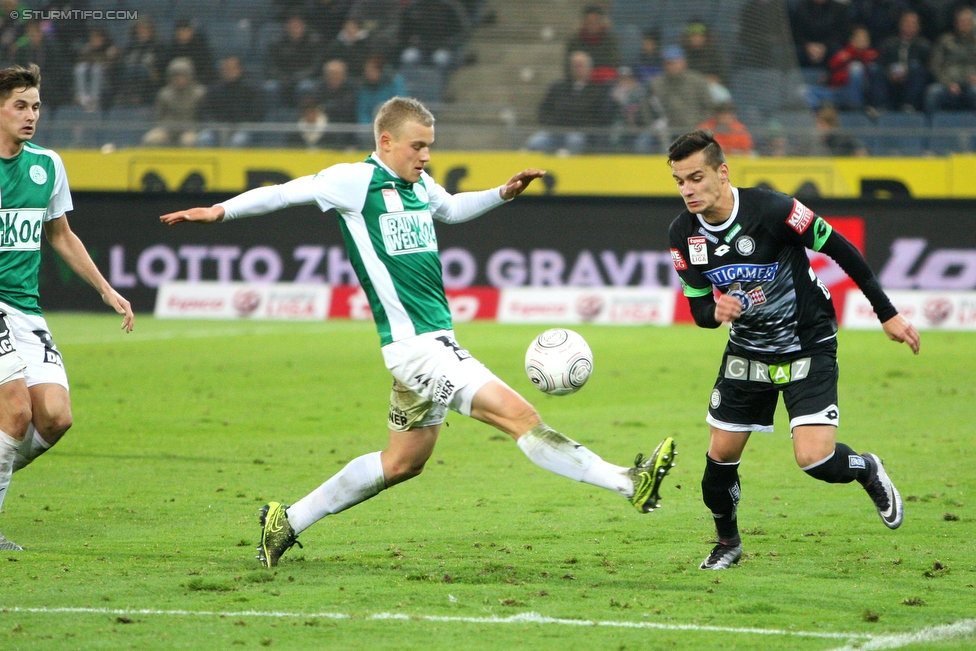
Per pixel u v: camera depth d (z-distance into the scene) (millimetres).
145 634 15375
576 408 38250
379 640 15141
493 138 69562
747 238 18375
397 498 25516
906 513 23562
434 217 20562
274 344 54406
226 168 67188
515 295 62844
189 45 72938
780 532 21984
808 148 67812
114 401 39281
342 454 30766
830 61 77750
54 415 20688
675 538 21578
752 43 72625
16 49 73000
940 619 16125
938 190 65375
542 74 72438
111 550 20500
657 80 70188
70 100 72875
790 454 30828
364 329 59875
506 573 18781
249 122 72375
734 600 17125
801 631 15547
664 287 62031
